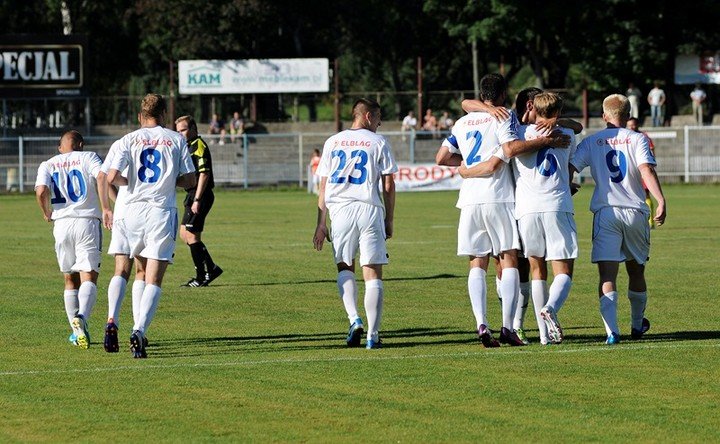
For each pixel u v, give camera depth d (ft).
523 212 104.99
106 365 98.17
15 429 75.97
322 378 91.40
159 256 103.40
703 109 581.94
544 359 98.58
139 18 643.45
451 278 163.02
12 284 158.20
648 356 99.60
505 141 103.24
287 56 650.43
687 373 92.17
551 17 568.41
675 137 479.00
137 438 73.51
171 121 546.26
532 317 127.65
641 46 570.05
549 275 164.04
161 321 125.29
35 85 515.91
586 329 117.29
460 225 106.63
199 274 156.66
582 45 580.71
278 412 80.02
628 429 74.69
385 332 116.47
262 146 486.79
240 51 611.06
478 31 577.43
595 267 175.22
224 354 103.55
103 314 131.44
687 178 474.90
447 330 117.29
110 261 193.36
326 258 193.36
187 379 91.50
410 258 191.42
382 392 86.02
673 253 193.88
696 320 122.11
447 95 588.91
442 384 88.69
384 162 107.04
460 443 71.67
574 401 82.64
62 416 79.41
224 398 84.53
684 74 562.66
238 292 149.79
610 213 106.83
